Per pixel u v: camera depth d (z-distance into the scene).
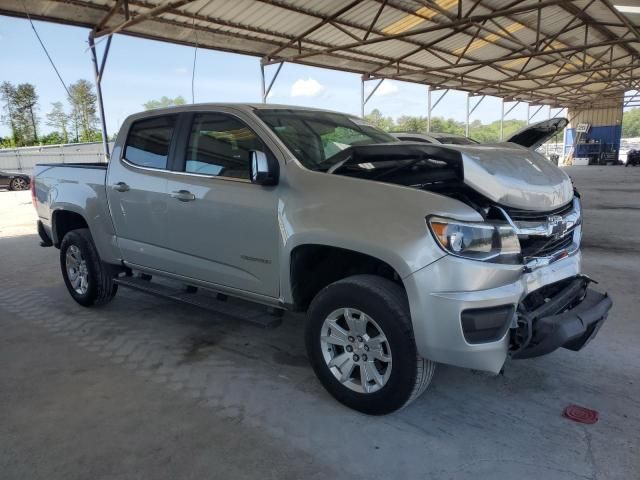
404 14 13.83
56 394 3.19
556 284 3.09
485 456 2.52
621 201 13.05
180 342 4.04
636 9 14.51
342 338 2.92
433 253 2.49
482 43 18.80
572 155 40.53
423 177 2.86
